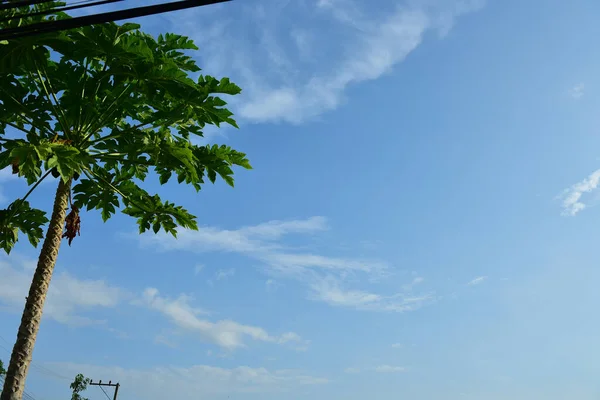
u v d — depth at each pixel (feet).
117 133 41.57
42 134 42.73
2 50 35.83
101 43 36.47
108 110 41.47
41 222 49.16
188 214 48.21
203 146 44.93
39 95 41.04
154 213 48.57
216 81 40.57
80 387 158.92
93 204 48.19
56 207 41.55
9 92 39.68
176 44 42.01
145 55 37.35
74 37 36.27
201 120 43.65
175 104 45.29
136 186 47.21
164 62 37.99
